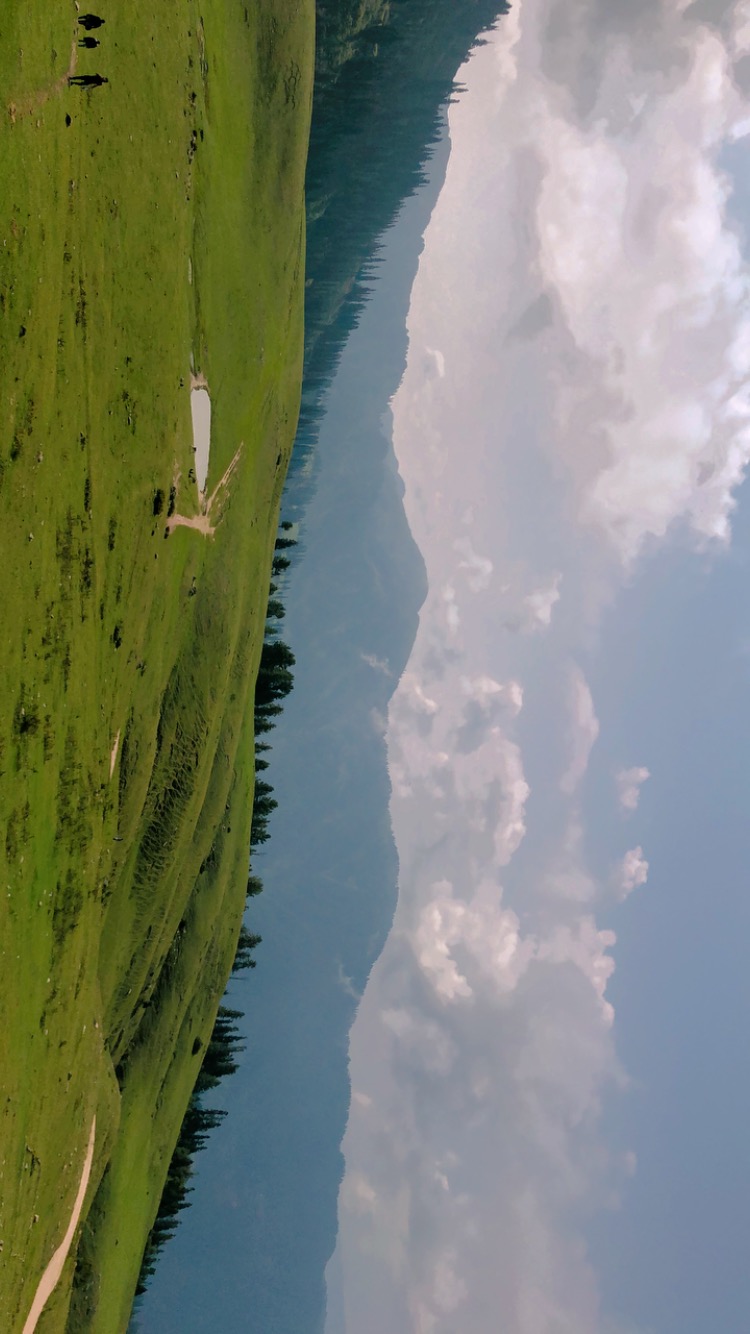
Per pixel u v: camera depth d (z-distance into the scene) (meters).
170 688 67.50
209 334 70.44
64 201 42.25
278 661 148.00
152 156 55.72
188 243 64.12
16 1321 45.16
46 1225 49.59
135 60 52.78
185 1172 133.62
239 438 80.62
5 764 38.75
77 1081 52.62
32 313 39.06
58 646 43.44
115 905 63.34
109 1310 74.25
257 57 82.81
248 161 80.38
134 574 55.00
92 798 49.59
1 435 36.94
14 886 40.47
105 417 48.78
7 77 36.59
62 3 41.97
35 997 44.25
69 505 44.19
